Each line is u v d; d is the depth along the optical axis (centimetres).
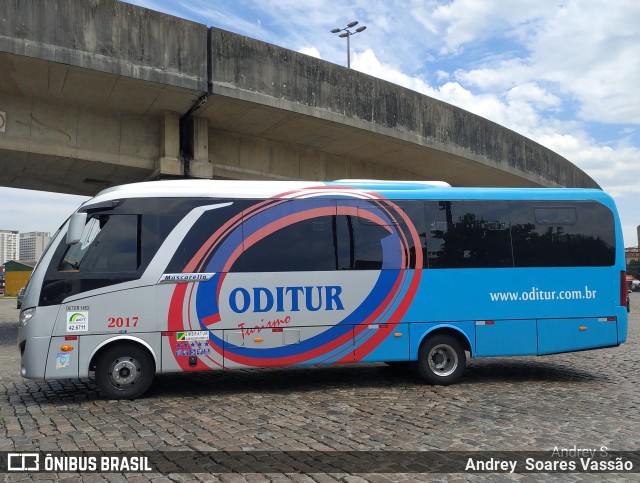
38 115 1277
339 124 1494
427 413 700
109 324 783
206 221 829
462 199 916
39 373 761
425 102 1723
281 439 582
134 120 1399
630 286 6456
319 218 867
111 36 1143
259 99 1327
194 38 1248
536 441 574
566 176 2570
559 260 927
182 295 807
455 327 888
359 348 859
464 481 465
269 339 829
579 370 1056
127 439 587
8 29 1037
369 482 461
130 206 813
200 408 736
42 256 814
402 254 884
